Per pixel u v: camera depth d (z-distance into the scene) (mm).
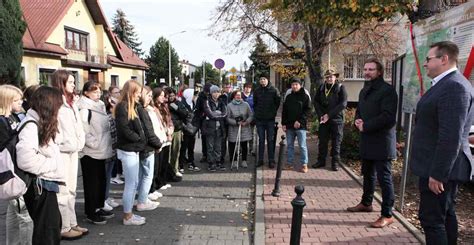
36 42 21141
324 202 5914
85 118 4969
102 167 5254
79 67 26312
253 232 4941
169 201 6332
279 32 17781
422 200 3455
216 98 8766
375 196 6094
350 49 21391
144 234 4859
